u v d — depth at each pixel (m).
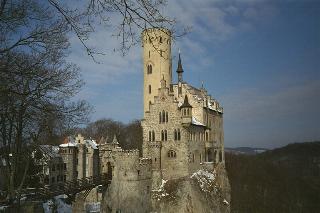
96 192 107.44
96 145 119.31
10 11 19.22
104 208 90.12
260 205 131.88
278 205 139.25
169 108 94.81
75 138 115.75
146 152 95.31
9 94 23.80
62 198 73.44
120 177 88.44
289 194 155.00
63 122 31.14
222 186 109.88
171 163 93.50
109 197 89.31
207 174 103.31
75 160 114.69
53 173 103.88
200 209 90.94
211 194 98.06
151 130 96.50
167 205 89.19
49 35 21.31
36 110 28.78
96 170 115.62
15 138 41.44
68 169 110.94
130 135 163.75
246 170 157.12
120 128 168.75
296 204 148.38
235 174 148.00
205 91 116.81
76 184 75.38
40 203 45.53
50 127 32.56
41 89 24.05
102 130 168.75
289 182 167.62
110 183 89.81
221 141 121.25
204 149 104.50
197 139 99.75
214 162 110.75
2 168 65.69
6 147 41.56
